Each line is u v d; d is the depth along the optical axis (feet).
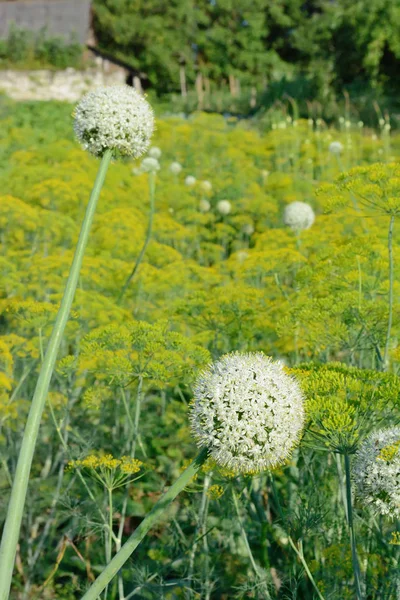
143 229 26.61
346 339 14.15
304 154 47.67
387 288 15.55
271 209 32.78
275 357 18.22
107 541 12.14
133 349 14.61
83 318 17.87
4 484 15.57
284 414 7.90
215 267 25.45
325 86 92.68
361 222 22.91
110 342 13.84
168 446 18.25
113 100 10.44
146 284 21.44
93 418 18.49
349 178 14.57
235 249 32.42
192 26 171.83
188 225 33.09
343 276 16.07
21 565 15.01
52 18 149.18
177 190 33.73
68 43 138.51
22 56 134.10
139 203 32.65
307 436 10.44
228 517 14.24
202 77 169.58
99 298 18.08
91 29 155.43
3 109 68.69
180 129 46.62
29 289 20.11
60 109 70.54
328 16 151.53
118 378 13.73
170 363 13.69
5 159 44.68
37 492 15.75
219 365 8.31
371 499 9.13
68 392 15.83
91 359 14.60
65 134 62.85
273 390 7.94
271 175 38.45
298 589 13.06
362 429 10.05
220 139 45.42
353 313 14.35
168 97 148.05
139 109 10.59
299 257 19.61
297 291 17.40
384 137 49.85
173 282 20.93
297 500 12.99
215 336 17.19
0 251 24.34
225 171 42.70
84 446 14.85
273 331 17.02
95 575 14.64
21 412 16.75
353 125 70.03
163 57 165.78
